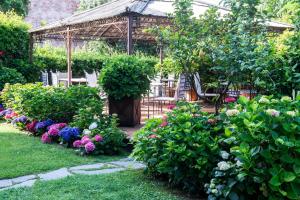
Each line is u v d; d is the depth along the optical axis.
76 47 19.72
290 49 4.49
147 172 4.05
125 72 6.64
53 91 6.95
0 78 9.58
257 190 3.02
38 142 5.93
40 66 11.71
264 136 2.84
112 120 5.72
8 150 5.27
